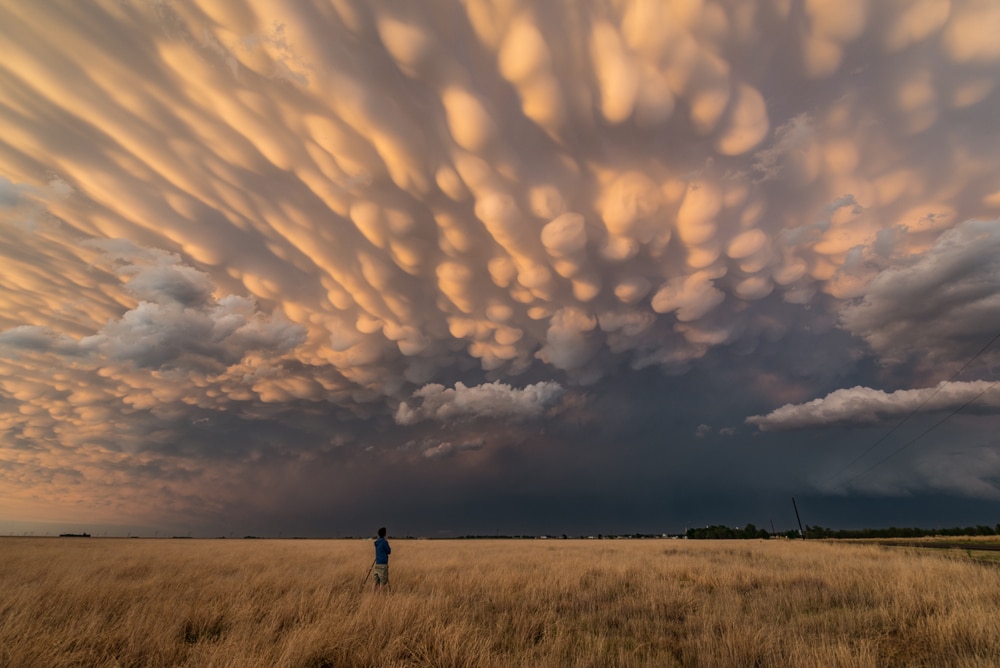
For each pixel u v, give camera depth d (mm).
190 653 6051
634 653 6367
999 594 9227
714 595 11086
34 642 5926
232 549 35031
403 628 7176
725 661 5875
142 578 13609
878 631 7324
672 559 21641
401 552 30938
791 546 36750
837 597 10375
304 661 5762
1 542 42938
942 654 6160
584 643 7047
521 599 10508
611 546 43188
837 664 5598
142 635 6645
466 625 7367
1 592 8273
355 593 10984
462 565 18250
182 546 41812
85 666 5688
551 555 26031
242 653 5508
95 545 41406
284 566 17547
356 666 5848
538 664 5762
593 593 11250
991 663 5547
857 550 26844
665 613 9320
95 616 7434
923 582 10570
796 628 7340
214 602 8906
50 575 11789
